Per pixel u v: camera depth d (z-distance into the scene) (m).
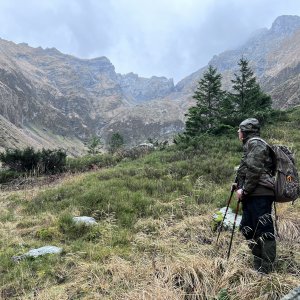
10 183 13.51
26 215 7.74
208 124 19.97
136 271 4.04
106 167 15.48
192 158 12.10
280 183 3.50
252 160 3.50
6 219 7.48
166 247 4.72
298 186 3.54
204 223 5.55
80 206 7.50
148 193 8.30
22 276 4.41
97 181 10.00
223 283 3.38
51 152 16.36
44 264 4.79
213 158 11.29
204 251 4.35
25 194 9.90
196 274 3.51
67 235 6.02
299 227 4.79
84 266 4.45
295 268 3.65
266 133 15.14
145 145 19.67
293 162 3.63
